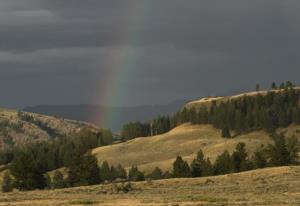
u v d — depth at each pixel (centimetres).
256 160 14600
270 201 5462
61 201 6009
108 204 5497
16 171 12769
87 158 13350
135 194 7225
